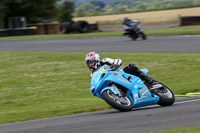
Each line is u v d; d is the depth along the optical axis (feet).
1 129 57.21
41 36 328.08
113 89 61.16
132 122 51.29
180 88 98.07
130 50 183.83
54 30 409.49
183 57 148.05
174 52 166.40
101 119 56.95
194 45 187.83
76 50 197.88
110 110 70.23
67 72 134.41
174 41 213.46
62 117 65.51
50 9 488.44
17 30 355.56
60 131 49.39
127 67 66.49
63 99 95.71
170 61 141.38
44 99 97.66
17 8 458.09
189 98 78.33
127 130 45.91
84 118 60.64
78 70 136.98
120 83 62.13
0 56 183.11
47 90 108.37
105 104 80.18
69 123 56.08
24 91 108.47
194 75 118.11
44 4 473.26
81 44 231.91
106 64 64.08
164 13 531.91
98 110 73.20
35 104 92.07
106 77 61.87
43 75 131.44
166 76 120.16
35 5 459.73
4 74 136.67
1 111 84.64
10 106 91.91
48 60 163.12
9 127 58.54
